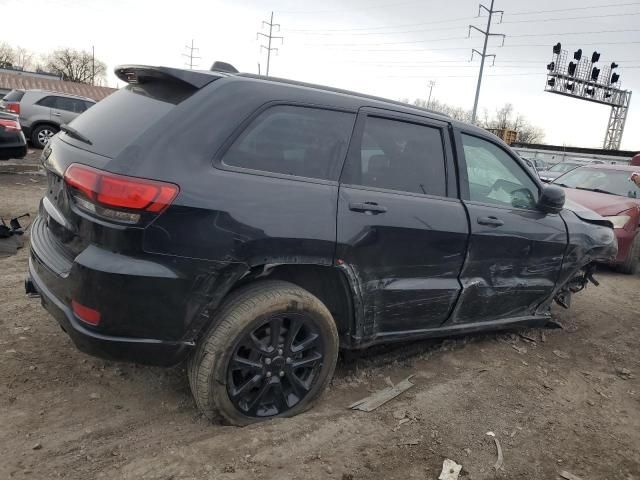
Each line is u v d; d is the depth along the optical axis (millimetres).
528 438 3072
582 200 7582
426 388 3525
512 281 3912
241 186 2559
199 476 2408
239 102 2662
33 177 10211
